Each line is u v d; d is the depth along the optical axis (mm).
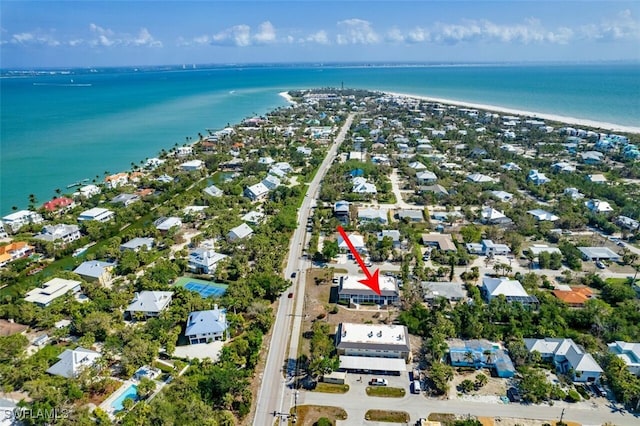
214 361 100188
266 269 137000
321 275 139750
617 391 89188
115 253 148125
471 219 182125
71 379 89562
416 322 111000
